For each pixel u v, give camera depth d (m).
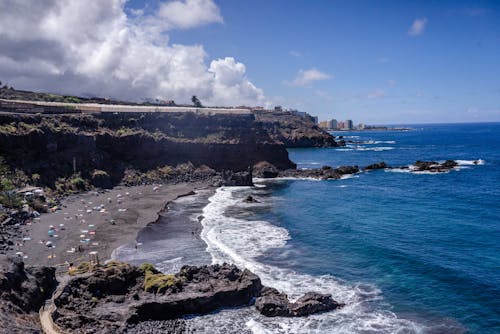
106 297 42.22
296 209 89.06
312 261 56.25
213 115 154.75
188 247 62.12
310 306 41.75
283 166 150.88
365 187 117.81
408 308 42.59
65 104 141.38
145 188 110.81
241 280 45.69
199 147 138.00
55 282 45.66
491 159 185.25
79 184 100.56
